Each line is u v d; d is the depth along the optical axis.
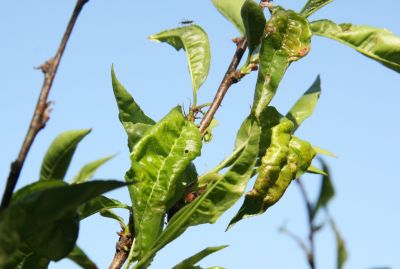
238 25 0.84
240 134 0.79
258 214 0.77
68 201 0.59
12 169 0.60
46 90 0.61
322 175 0.52
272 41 0.79
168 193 0.76
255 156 0.74
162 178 0.76
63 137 0.65
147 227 0.76
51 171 0.66
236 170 0.74
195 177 0.79
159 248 0.75
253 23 0.78
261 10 0.78
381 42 0.82
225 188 0.74
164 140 0.77
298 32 0.80
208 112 0.79
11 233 0.59
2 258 0.59
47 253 0.64
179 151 0.77
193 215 0.74
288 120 0.79
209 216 0.74
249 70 0.80
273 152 0.78
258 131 0.74
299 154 0.78
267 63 0.79
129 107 0.79
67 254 0.64
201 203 0.74
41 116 0.60
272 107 0.79
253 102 0.78
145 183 0.76
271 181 0.77
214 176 0.78
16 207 0.58
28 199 0.58
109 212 0.77
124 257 0.76
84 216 0.76
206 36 0.86
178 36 0.87
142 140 0.77
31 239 0.63
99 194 0.59
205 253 0.72
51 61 0.61
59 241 0.64
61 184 0.63
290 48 0.79
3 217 0.58
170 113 0.78
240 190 0.74
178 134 0.78
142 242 0.75
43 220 0.59
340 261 0.52
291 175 0.78
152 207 0.76
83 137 0.65
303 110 0.86
